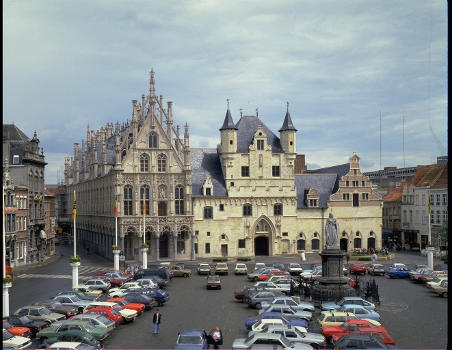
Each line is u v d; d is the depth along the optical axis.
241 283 71.75
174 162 100.50
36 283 70.56
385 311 50.94
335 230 54.53
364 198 111.69
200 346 34.19
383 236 131.00
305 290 56.12
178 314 50.78
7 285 45.19
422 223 118.38
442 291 58.66
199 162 108.94
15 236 89.12
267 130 111.44
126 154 98.00
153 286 61.53
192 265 93.69
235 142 105.75
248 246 105.62
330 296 52.12
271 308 45.00
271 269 74.75
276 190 107.38
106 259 105.00
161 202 100.06
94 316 41.22
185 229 100.44
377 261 97.12
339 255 53.56
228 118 105.94
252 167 106.38
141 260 99.00
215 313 51.09
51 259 105.62
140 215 97.88
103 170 108.62
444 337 40.69
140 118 106.31
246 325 42.56
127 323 46.78
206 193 104.00
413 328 43.84
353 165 111.62
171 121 100.31
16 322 41.44
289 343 34.38
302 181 113.06
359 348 32.84
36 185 102.56
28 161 97.69
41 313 43.47
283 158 108.00
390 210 137.12
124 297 52.62
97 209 116.12
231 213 105.12
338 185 111.69
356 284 59.66
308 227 109.62
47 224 114.62
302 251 109.25
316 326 42.84
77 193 143.25
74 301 50.09
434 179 116.12
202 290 65.88
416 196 120.81
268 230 107.25
